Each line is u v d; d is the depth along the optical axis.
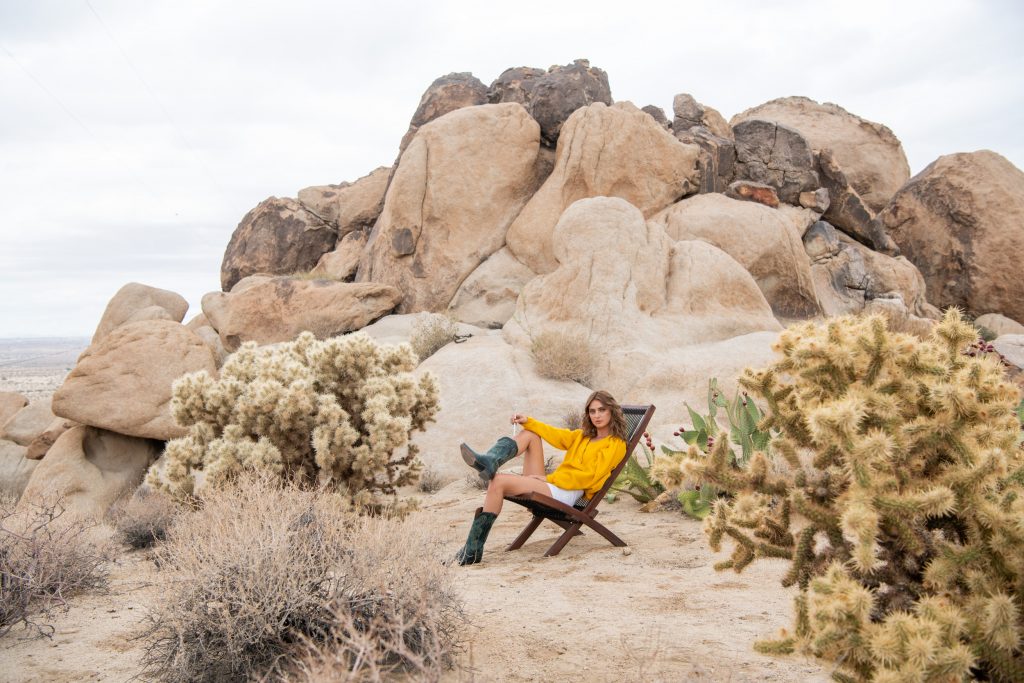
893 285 18.14
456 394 10.93
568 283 12.80
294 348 7.54
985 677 2.06
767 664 2.92
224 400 6.71
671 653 3.07
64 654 3.29
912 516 2.03
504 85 20.73
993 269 20.86
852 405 2.09
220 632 2.82
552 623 3.53
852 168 25.97
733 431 6.59
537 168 18.00
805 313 15.61
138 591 4.47
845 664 2.11
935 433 2.22
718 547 2.43
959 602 2.08
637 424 5.69
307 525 3.36
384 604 2.89
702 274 13.18
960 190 21.70
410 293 16.84
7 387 72.94
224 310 15.77
